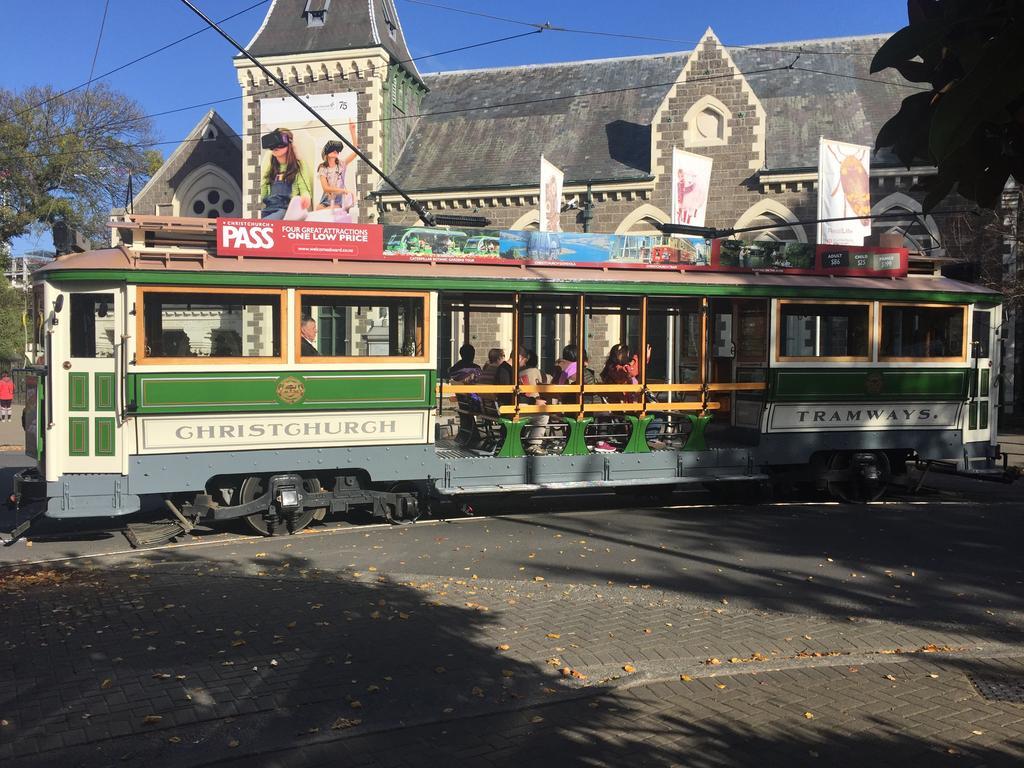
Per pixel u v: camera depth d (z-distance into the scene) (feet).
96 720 14.98
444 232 32.55
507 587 24.02
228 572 25.45
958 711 15.79
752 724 15.12
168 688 16.42
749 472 36.60
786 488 40.22
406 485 33.09
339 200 89.40
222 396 29.35
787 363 36.60
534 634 19.95
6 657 18.02
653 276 34.83
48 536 30.81
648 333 44.62
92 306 28.76
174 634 19.58
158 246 30.30
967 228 73.77
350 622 20.63
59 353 28.30
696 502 39.17
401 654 18.45
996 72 5.55
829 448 37.88
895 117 6.96
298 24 92.07
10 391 88.99
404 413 31.76
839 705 16.03
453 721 15.20
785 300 36.29
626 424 35.50
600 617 21.39
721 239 36.45
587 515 35.27
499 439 34.35
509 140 91.97
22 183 110.93
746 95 79.92
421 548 28.91
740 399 38.45
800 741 14.42
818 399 37.27
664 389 35.32
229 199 100.01
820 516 35.47
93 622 20.43
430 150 93.45
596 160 86.53
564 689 16.75
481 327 67.41
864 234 76.43
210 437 29.48
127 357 28.35
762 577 25.61
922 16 6.51
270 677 17.02
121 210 100.48
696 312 39.55
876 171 75.72
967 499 41.06
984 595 24.04
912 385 38.96
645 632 20.27
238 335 30.04
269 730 14.73
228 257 29.86
